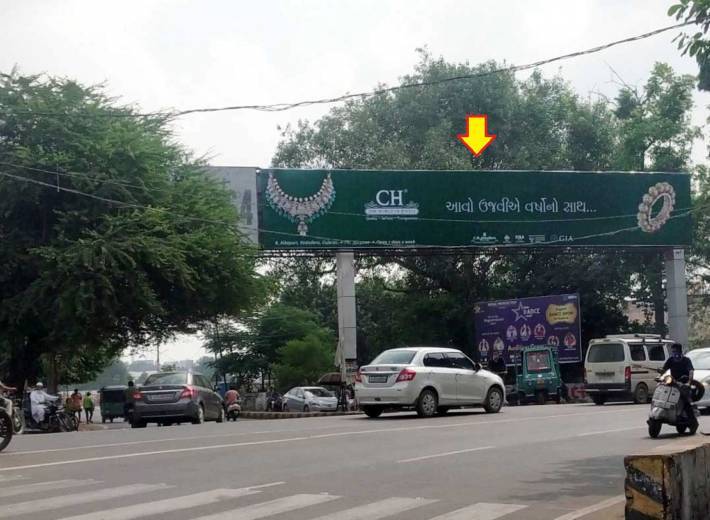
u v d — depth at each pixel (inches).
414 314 2070.6
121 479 448.1
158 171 1428.4
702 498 310.7
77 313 1222.3
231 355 2598.4
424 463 502.9
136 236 1295.5
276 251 1571.1
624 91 2095.2
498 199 1648.6
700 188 1946.4
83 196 1328.7
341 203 1577.3
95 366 2357.3
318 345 2281.0
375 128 2114.9
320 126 2156.7
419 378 882.1
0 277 1295.5
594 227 1692.9
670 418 634.8
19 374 1437.0
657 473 281.0
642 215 1718.8
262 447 591.2
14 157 1298.0
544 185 1673.2
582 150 2190.0
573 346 1681.8
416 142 2122.3
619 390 1197.1
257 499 386.0
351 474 461.4
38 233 1353.3
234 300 1448.1
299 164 2142.0
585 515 346.6
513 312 1800.0
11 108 1320.1
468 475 455.2
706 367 953.5
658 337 1256.2
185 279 1311.5
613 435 661.3
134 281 1272.1
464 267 2028.8
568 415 892.6
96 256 1243.2
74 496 395.2
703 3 452.4
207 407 1039.0
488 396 951.6
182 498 388.2
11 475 465.4
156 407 981.8
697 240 1972.2
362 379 896.3
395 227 1595.7
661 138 1993.1
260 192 1551.4
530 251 1747.0
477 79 2094.0
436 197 1619.1
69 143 1334.9
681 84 2001.7
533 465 491.8
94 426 1573.6
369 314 2263.8
